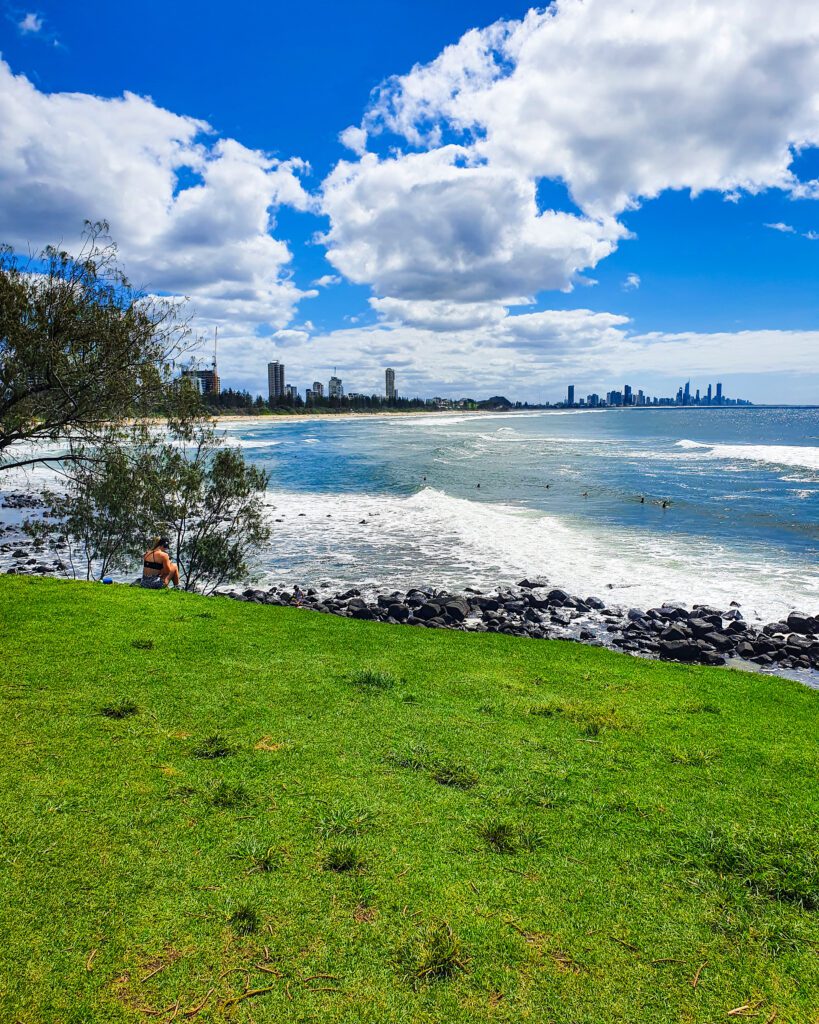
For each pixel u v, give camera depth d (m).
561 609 17.66
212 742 5.65
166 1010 2.96
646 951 3.47
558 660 9.75
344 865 4.02
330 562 23.09
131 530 15.77
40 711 6.05
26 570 21.23
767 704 8.00
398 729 6.24
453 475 47.72
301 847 4.19
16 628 8.58
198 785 4.89
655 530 27.56
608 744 6.25
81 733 5.64
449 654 9.52
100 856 3.98
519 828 4.57
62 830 4.21
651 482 42.22
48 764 5.07
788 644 14.40
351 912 3.63
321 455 66.00
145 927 3.44
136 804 4.57
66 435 12.19
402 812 4.69
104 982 3.10
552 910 3.74
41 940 3.32
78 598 10.38
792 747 6.39
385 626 11.14
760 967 3.40
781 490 37.94
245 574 17.52
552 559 23.16
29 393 11.16
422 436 100.19
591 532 27.39
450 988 3.16
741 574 20.86
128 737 5.63
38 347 10.96
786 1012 3.11
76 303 11.59
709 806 5.03
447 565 22.55
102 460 13.57
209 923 3.49
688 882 4.06
